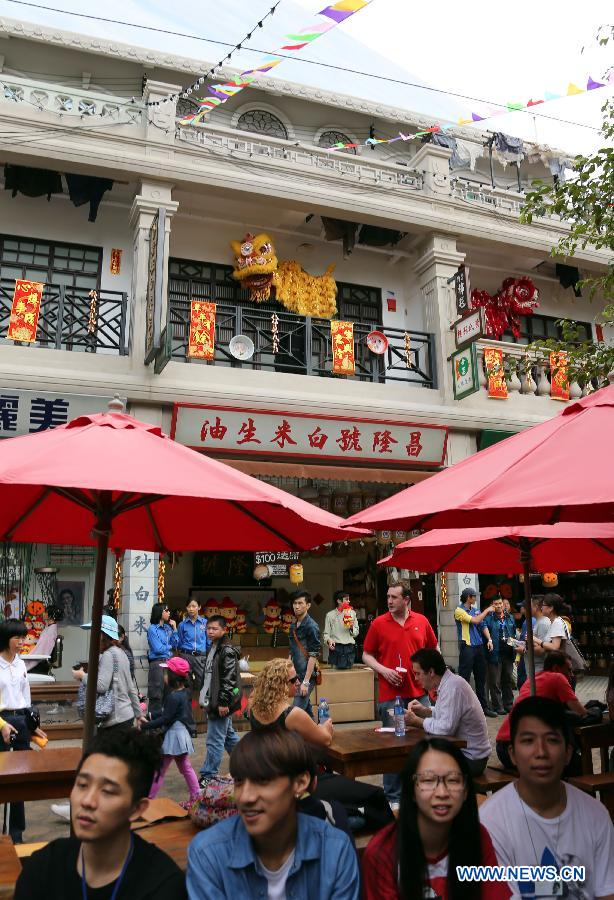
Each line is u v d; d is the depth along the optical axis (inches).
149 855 83.5
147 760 83.0
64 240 432.8
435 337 468.1
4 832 184.7
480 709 181.9
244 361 414.3
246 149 440.1
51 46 457.7
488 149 555.8
